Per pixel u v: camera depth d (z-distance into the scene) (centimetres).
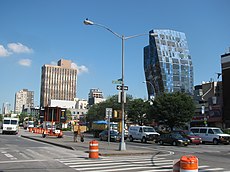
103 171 1206
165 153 2184
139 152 2039
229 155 2098
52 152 2011
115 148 2394
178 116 4834
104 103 8812
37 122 10712
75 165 1378
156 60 12631
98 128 4922
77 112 15988
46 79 17250
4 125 5231
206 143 3834
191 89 12800
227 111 5341
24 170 1200
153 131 3819
